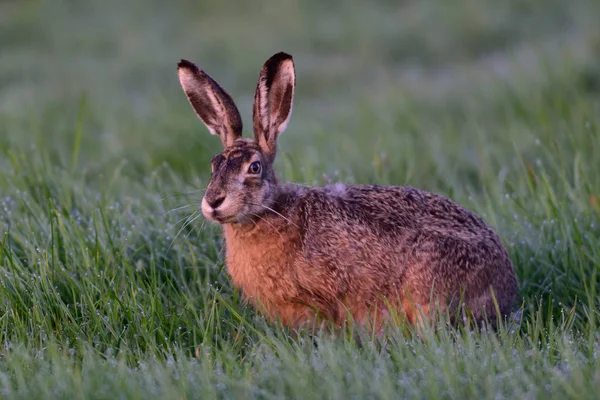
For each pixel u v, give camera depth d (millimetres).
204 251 11906
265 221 10141
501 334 9578
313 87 27656
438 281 10250
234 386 8266
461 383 8234
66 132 19781
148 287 10531
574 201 12750
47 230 11719
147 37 34094
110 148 18094
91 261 11039
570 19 32094
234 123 10719
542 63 21719
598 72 21297
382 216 10477
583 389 7828
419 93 23328
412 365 8672
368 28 32719
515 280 11062
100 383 8312
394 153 16953
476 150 17281
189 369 8727
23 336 9695
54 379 8438
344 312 10367
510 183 13625
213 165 10188
